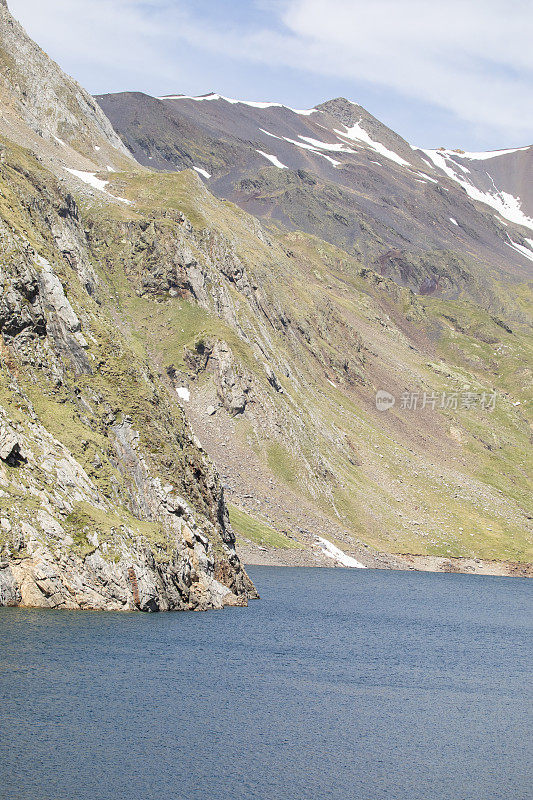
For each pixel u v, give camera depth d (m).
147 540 89.00
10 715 51.72
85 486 87.69
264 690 64.62
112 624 76.44
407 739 57.31
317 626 100.06
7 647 63.66
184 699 59.09
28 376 95.62
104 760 47.25
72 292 116.44
